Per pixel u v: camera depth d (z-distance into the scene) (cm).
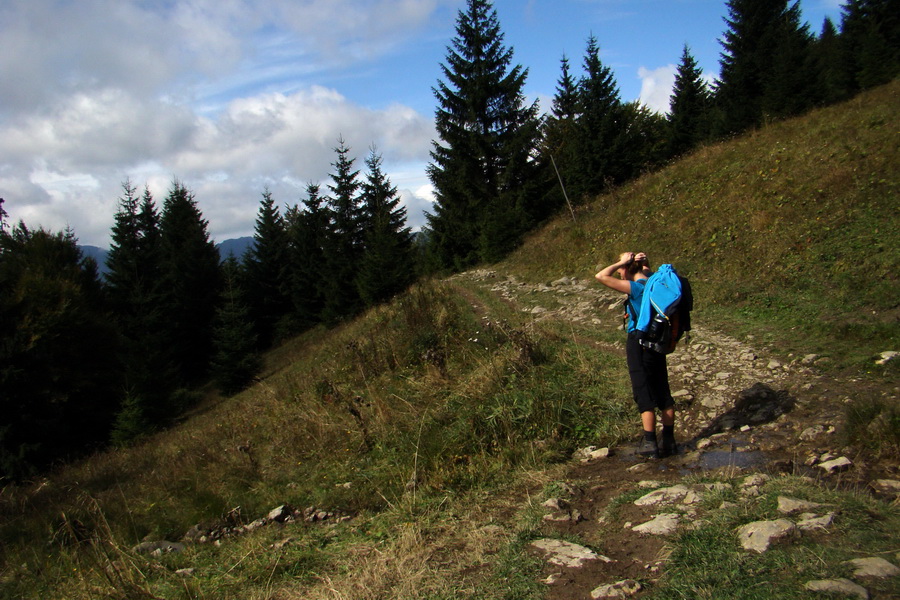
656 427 512
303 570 364
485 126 3044
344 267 3350
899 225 891
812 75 2323
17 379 1838
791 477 359
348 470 595
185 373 3809
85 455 1850
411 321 1216
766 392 555
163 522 525
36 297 2019
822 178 1175
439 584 306
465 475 489
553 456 505
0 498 859
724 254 1158
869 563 241
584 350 796
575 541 329
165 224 4419
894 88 1619
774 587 238
